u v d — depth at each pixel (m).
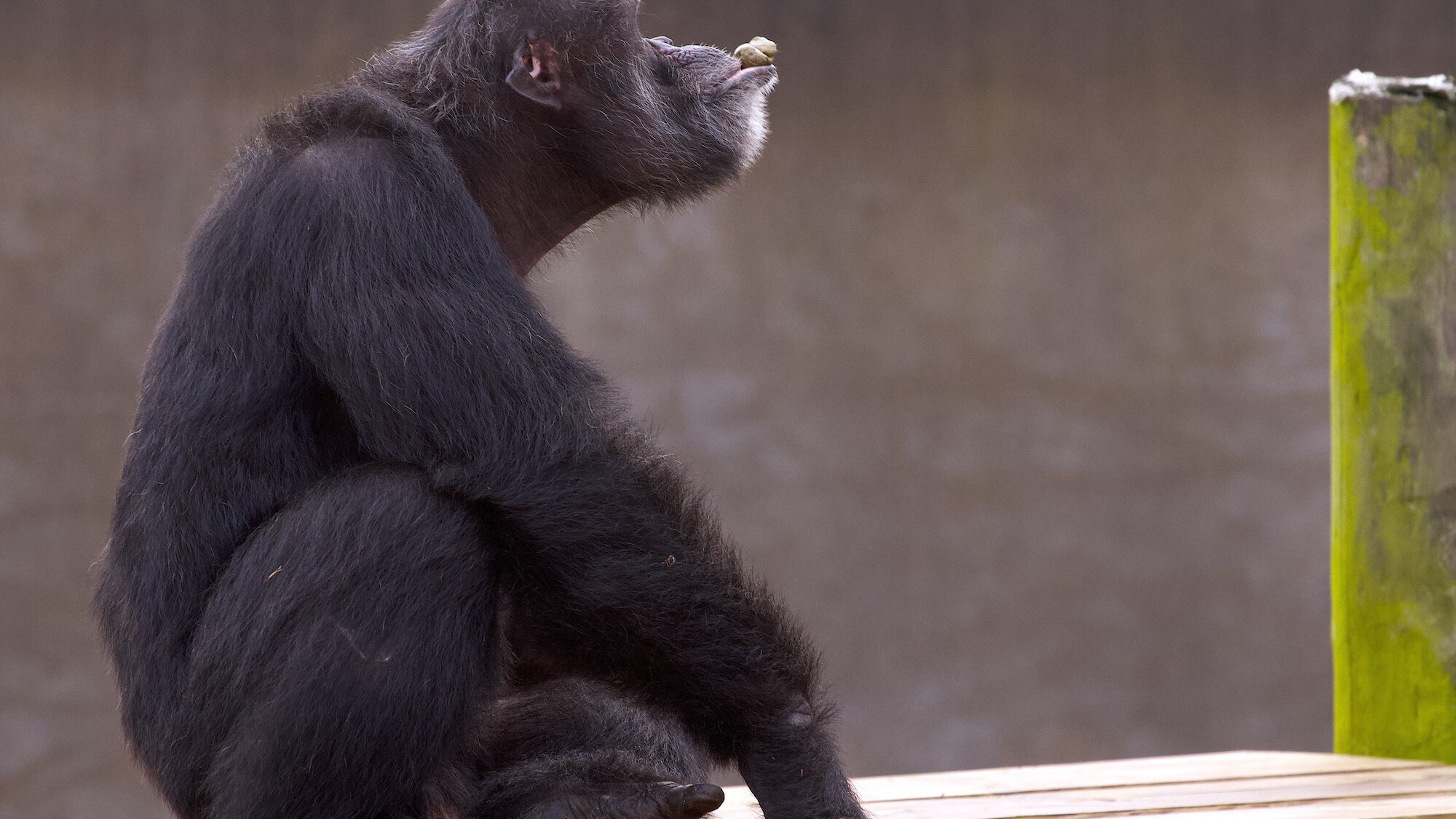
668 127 6.66
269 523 5.41
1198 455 25.72
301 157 5.72
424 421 5.39
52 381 22.61
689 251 24.67
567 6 6.40
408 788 5.23
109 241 22.84
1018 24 25.22
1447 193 8.44
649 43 6.85
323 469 5.74
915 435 25.00
